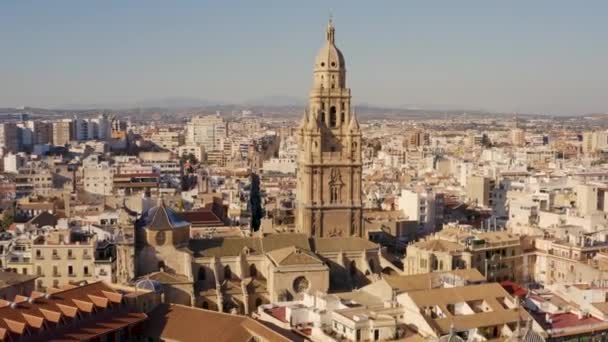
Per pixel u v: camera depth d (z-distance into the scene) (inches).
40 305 6515.8
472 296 6619.1
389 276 7436.0
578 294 7234.3
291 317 6668.3
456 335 5723.4
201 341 6525.6
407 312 6476.4
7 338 5905.5
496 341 6136.8
